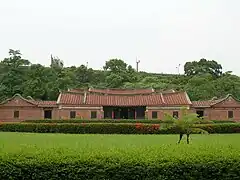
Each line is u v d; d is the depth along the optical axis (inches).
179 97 2381.9
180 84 3572.8
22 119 2329.0
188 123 958.4
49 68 3216.0
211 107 2348.7
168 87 3346.5
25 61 3110.2
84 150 401.1
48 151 389.1
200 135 1417.3
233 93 2955.2
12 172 350.9
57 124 1633.9
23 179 351.9
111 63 3865.7
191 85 3253.0
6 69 3110.2
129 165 354.9
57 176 351.9
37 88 2866.6
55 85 2938.0
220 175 366.6
